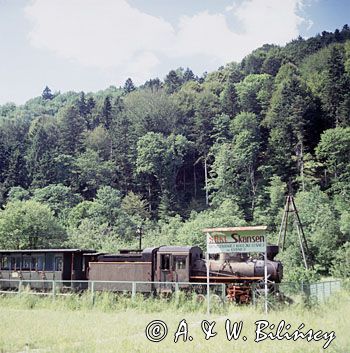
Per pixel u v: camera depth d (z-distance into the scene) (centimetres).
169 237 6362
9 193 9131
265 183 8869
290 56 14350
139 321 1858
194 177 10581
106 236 6650
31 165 10231
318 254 5028
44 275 3238
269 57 14338
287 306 2127
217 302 2253
